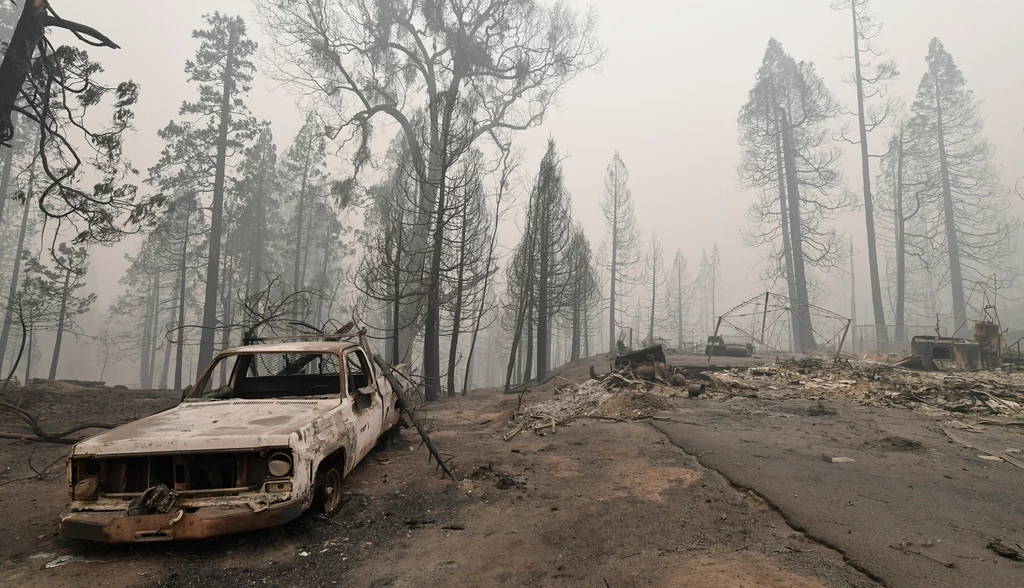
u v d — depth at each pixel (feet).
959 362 64.80
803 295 140.56
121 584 11.67
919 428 28.48
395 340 55.67
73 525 12.53
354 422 18.28
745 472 19.65
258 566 12.59
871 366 54.19
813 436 26.63
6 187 120.26
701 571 11.80
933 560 12.09
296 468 13.47
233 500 13.01
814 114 148.25
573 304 105.81
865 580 11.26
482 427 35.24
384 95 125.29
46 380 58.54
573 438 28.17
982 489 17.52
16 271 128.26
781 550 12.92
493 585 11.56
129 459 13.38
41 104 45.55
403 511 16.75
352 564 12.76
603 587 11.29
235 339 129.49
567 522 15.39
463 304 67.72
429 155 76.79
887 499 16.46
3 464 23.08
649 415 33.42
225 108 117.91
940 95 166.81
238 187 122.31
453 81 121.49
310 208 153.79
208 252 134.72
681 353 116.37
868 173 144.97
